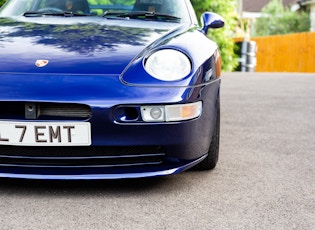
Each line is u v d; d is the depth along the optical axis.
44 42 2.60
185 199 2.39
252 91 7.78
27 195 2.40
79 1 3.34
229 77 11.15
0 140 2.30
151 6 3.31
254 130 4.34
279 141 3.86
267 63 17.77
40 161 2.41
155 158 2.46
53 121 2.29
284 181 2.73
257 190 2.55
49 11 3.28
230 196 2.45
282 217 2.17
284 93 7.49
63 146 2.33
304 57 15.95
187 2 3.50
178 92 2.36
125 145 2.33
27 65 2.40
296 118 5.06
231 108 5.78
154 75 2.39
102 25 2.89
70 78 2.33
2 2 7.46
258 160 3.21
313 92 7.65
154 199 2.38
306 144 3.75
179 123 2.37
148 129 2.33
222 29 14.06
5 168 2.40
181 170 2.46
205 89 2.51
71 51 2.51
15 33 2.74
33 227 2.01
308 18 25.47
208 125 2.57
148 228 2.02
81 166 2.38
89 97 2.28
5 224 2.04
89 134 2.30
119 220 2.10
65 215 2.15
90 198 2.37
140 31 2.79
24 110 2.31
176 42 2.62
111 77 2.35
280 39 17.03
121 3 3.33
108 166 2.41
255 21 26.64
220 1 13.71
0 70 2.38
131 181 2.65
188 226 2.05
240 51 14.88
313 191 2.56
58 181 2.62
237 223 2.09
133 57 2.47
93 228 2.01
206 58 2.61
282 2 30.00
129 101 2.29
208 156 2.85
